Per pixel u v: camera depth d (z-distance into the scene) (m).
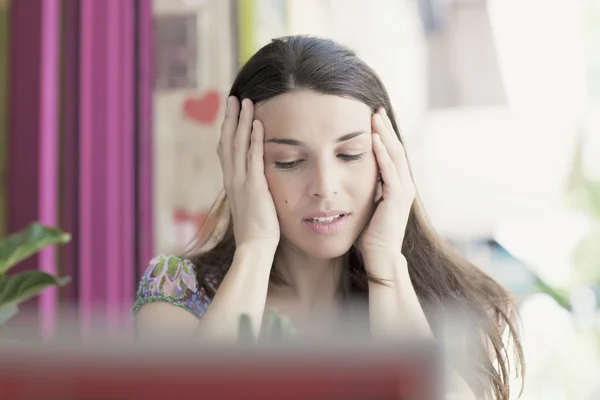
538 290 2.96
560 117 3.61
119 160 1.90
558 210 3.34
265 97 0.99
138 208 1.98
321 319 1.05
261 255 1.00
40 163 1.62
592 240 3.25
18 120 1.63
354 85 0.98
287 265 1.06
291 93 0.97
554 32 3.91
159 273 1.10
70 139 1.78
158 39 2.16
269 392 0.24
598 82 3.74
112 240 1.87
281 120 0.97
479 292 1.15
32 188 1.62
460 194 3.36
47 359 0.25
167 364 0.24
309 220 0.99
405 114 3.69
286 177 0.99
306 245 1.00
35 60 1.63
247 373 0.24
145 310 1.09
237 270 0.99
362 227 1.02
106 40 1.85
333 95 0.96
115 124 1.88
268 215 1.00
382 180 1.03
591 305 3.11
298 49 0.99
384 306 1.00
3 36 1.63
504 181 3.38
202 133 2.15
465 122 3.67
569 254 3.23
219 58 2.19
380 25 3.75
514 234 3.20
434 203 3.35
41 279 0.84
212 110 2.15
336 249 0.99
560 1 3.93
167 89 2.15
